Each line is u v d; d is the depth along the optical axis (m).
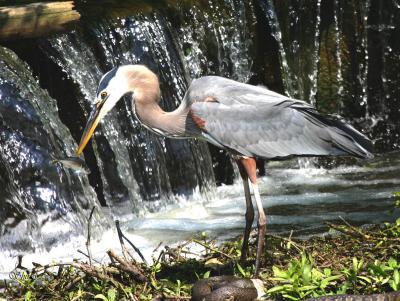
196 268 10.36
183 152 16.05
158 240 13.84
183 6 17.14
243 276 9.79
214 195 16.55
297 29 19.02
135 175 15.56
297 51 19.03
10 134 13.70
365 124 19.98
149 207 15.60
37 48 15.27
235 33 17.80
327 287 9.38
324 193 16.62
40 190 13.66
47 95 14.86
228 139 10.26
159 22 16.50
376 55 20.05
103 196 15.26
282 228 14.27
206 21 17.36
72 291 9.89
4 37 14.87
